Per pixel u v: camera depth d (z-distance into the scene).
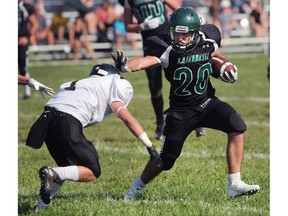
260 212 14.11
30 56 57.03
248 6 59.84
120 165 19.03
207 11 61.78
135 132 13.72
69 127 13.62
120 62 13.82
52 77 43.81
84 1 54.56
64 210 14.08
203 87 14.72
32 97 35.94
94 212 13.92
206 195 15.44
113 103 13.89
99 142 22.69
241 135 14.69
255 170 18.16
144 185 15.21
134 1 22.16
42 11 57.50
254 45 60.00
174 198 15.23
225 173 17.67
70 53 57.12
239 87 38.06
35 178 17.64
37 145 13.66
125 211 13.88
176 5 22.31
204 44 14.48
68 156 13.64
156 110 22.77
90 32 55.41
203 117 14.83
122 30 54.00
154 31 22.06
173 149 14.75
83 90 14.02
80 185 16.84
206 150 20.95
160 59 14.40
